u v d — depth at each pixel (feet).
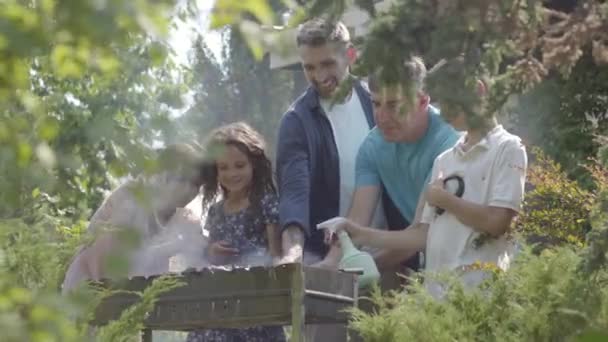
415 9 13.89
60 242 18.51
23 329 9.20
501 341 17.93
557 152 31.22
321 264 22.82
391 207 24.00
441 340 18.19
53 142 10.29
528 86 13.97
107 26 8.01
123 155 9.12
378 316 19.07
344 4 14.11
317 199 24.30
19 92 9.99
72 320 15.84
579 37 13.56
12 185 9.91
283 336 23.00
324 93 24.32
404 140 23.39
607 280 17.92
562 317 17.54
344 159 24.39
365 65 14.11
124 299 20.34
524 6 13.57
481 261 21.48
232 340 22.54
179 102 11.32
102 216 21.09
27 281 16.30
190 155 9.12
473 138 21.98
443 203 21.58
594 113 31.07
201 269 20.47
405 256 22.82
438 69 13.99
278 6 9.63
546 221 21.54
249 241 23.39
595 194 21.56
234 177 23.20
